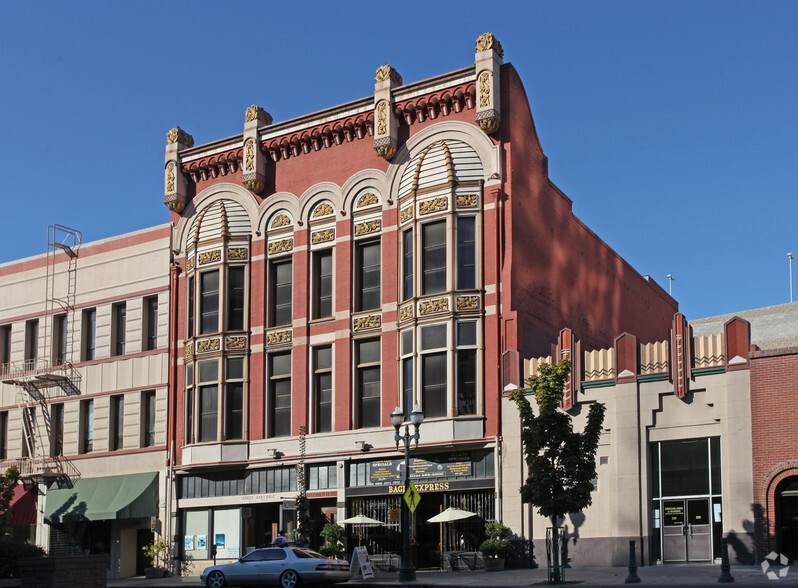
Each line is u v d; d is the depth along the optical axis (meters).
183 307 46.88
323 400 42.22
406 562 31.28
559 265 43.84
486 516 37.28
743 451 31.66
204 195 47.09
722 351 32.78
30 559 28.14
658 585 25.22
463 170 39.53
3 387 52.66
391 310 40.59
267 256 44.62
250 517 43.06
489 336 38.16
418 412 32.16
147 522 46.25
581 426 35.25
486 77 39.31
